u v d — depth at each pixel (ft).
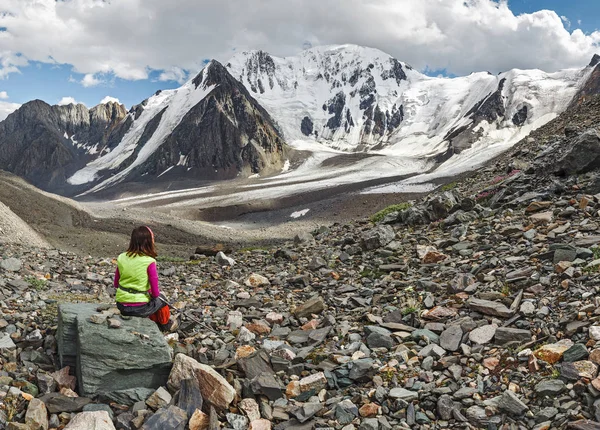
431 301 20.03
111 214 178.70
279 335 19.30
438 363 14.96
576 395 12.16
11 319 18.40
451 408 12.79
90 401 13.76
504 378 13.64
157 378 14.73
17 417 12.67
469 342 16.03
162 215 194.59
